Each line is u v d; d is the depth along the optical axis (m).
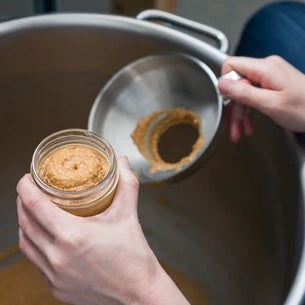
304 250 0.65
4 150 0.96
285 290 0.70
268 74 0.75
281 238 0.78
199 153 0.74
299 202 0.71
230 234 0.95
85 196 0.52
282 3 1.03
